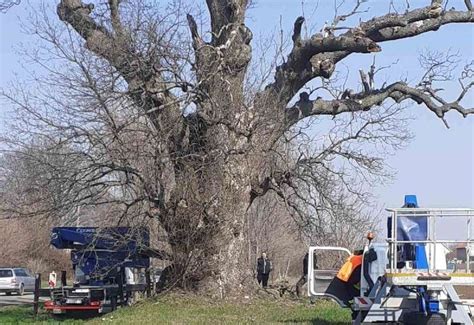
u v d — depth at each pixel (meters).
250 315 21.50
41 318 24.09
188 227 24.22
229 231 24.77
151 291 26.28
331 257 26.95
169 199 24.03
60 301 25.58
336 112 26.36
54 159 23.34
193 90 23.22
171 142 23.55
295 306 23.84
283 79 25.58
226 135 23.89
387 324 15.08
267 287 27.19
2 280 43.75
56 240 25.67
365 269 17.06
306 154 25.91
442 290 14.44
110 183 23.72
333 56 25.69
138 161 23.23
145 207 24.06
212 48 23.39
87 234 25.33
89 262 26.12
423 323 14.48
